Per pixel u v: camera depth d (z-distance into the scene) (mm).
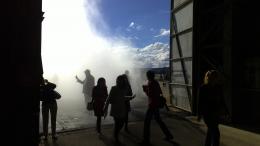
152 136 8695
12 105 4117
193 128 9719
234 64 10281
